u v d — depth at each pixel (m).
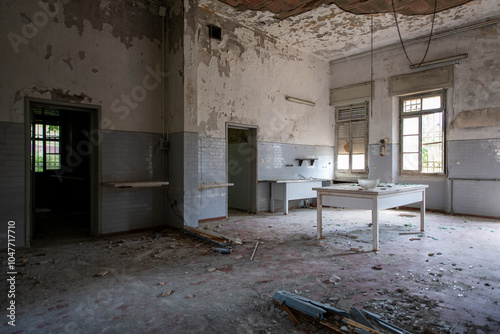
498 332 2.10
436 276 3.15
